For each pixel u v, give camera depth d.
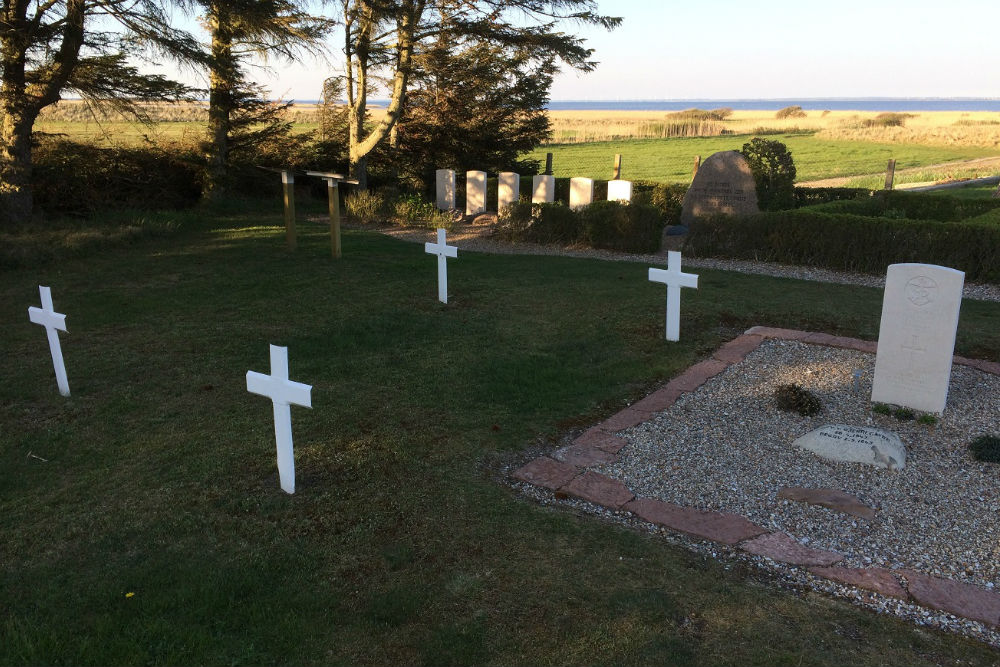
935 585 3.68
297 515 4.41
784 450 5.30
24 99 14.70
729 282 10.95
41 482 4.89
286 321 8.80
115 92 16.06
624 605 3.52
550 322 8.73
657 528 4.32
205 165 19.59
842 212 14.13
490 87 24.53
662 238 15.48
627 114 131.12
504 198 19.41
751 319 8.80
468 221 18.97
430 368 7.08
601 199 20.41
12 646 3.26
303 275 11.36
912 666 3.13
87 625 3.43
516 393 6.46
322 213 20.61
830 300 9.69
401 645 3.28
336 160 23.36
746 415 5.93
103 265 12.20
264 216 19.11
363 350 7.67
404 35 19.42
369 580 3.76
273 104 21.16
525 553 3.99
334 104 24.55
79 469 5.06
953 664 3.15
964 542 4.09
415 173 25.03
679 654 3.18
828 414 5.94
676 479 4.90
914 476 4.88
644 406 6.14
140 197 18.58
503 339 8.06
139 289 10.47
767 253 12.93
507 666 3.13
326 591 3.67
